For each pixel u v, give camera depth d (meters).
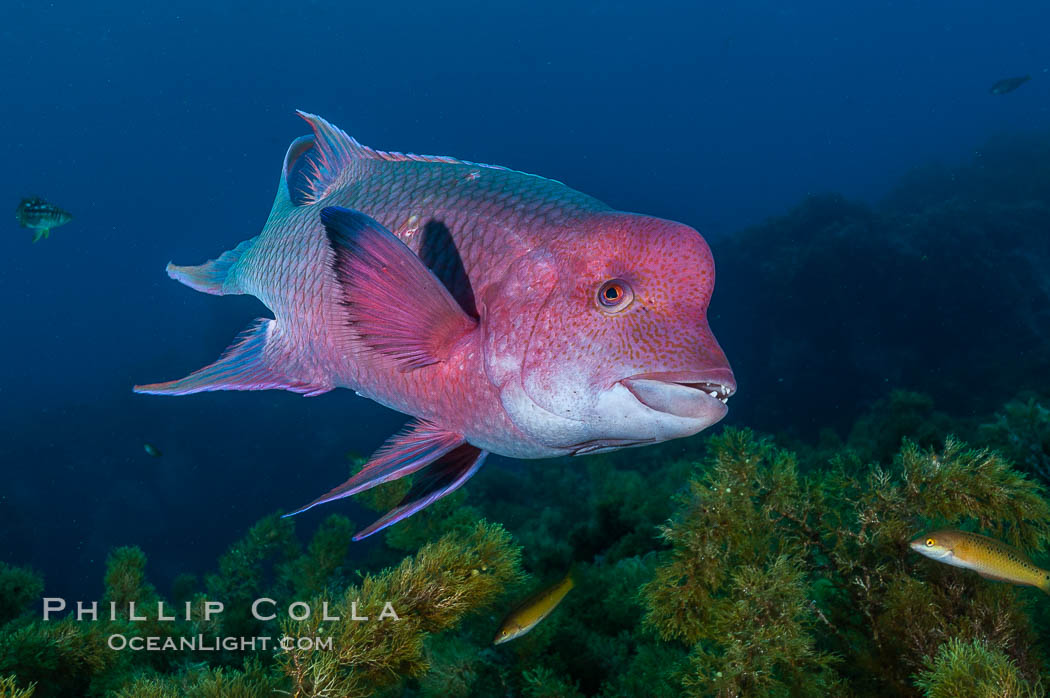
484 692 3.54
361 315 1.79
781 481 2.43
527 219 1.85
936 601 2.36
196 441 20.02
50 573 16.03
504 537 2.12
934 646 2.23
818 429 16.75
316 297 2.22
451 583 1.96
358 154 2.43
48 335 45.84
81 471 18.91
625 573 5.07
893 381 16.78
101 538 17.19
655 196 88.12
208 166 80.81
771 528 2.44
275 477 19.36
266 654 4.22
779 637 2.03
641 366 1.58
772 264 19.42
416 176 2.14
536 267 1.74
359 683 1.85
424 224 2.00
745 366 18.98
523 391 1.69
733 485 2.38
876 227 19.19
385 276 1.74
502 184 1.99
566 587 3.18
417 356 1.84
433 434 2.05
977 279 17.23
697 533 2.30
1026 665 2.23
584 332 1.64
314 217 2.35
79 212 70.94
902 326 17.31
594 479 9.99
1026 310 17.00
